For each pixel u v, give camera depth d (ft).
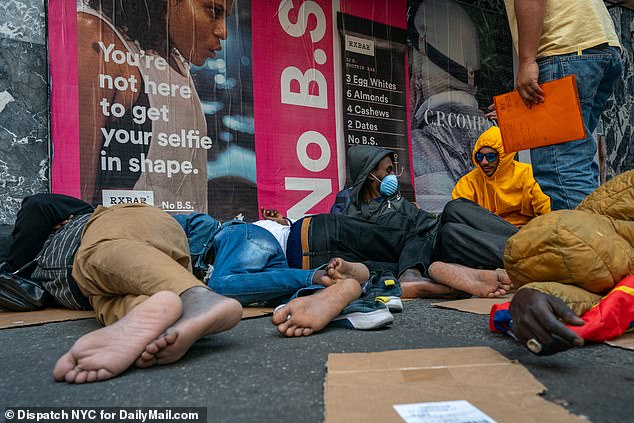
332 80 15.03
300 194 14.38
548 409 3.07
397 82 16.15
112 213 5.94
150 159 12.41
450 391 3.38
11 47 11.38
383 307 5.98
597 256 4.80
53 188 11.39
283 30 14.32
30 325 6.72
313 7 14.79
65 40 11.60
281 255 7.87
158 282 4.74
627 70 21.18
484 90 17.89
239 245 7.64
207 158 13.12
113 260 5.08
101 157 11.87
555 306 3.74
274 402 3.41
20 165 11.45
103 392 3.69
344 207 11.11
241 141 13.57
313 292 6.71
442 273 7.96
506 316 5.11
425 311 7.02
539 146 8.25
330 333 5.61
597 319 4.68
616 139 20.83
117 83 12.10
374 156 10.54
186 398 3.52
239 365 4.29
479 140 11.71
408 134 16.26
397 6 16.21
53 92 11.44
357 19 15.51
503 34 18.37
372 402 3.20
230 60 13.51
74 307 7.91
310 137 14.60
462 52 17.46
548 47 8.68
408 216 10.31
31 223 8.51
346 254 8.74
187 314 4.32
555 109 7.99
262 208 13.78
